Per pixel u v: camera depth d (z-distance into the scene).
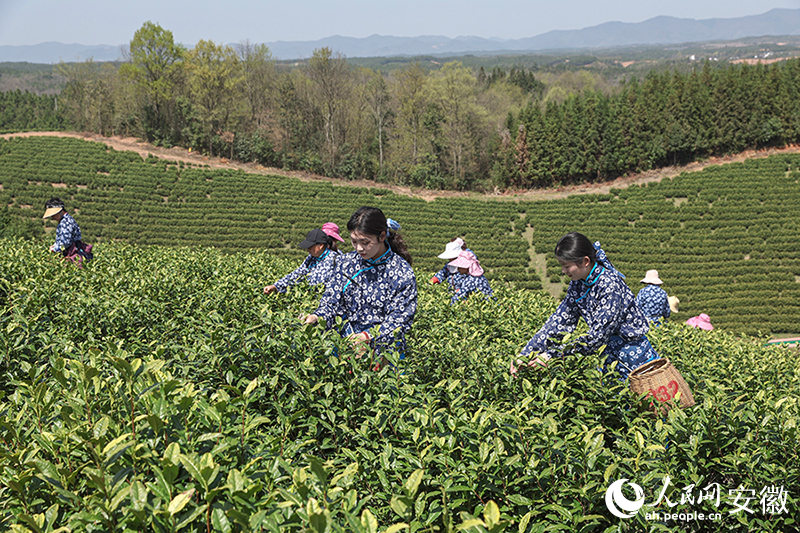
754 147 73.50
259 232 51.81
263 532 1.55
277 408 2.44
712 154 74.12
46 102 143.00
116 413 2.05
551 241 53.09
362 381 2.72
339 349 2.95
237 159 72.94
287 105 73.75
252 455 1.89
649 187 66.75
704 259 47.78
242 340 3.05
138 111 75.19
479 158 77.94
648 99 78.06
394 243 3.79
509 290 8.00
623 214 58.34
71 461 1.86
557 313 3.80
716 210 56.41
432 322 4.75
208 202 57.19
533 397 2.72
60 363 2.18
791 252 46.50
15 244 8.45
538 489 2.13
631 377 3.31
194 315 4.34
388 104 75.50
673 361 4.72
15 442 1.99
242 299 4.76
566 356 3.31
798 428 2.62
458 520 2.05
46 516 1.56
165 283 5.16
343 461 2.30
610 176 74.12
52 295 4.37
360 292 3.73
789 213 54.28
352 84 74.25
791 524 2.48
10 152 63.66
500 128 81.81
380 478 2.05
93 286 5.16
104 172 61.72
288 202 60.00
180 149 72.56
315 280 5.56
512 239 54.56
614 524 2.19
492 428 2.35
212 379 2.88
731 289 41.28
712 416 2.67
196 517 1.49
